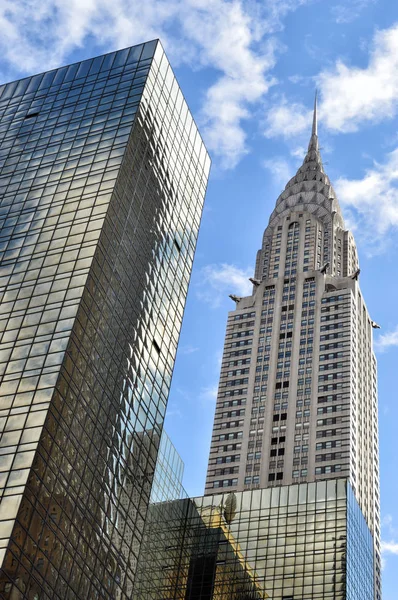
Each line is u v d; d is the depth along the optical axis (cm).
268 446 19550
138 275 12119
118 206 11956
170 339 12719
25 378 9756
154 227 12988
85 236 11331
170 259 13350
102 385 10531
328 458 18788
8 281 11094
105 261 11262
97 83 14338
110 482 10206
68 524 9181
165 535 14512
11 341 10269
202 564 15025
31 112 14238
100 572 9556
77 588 9062
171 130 14525
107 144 12825
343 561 14300
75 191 12144
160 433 11750
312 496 15450
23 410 9425
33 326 10362
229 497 15938
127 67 14438
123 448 10694
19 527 8438
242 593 14462
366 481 19838
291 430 19612
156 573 13850
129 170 12544
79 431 9825
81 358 10194
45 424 9225
